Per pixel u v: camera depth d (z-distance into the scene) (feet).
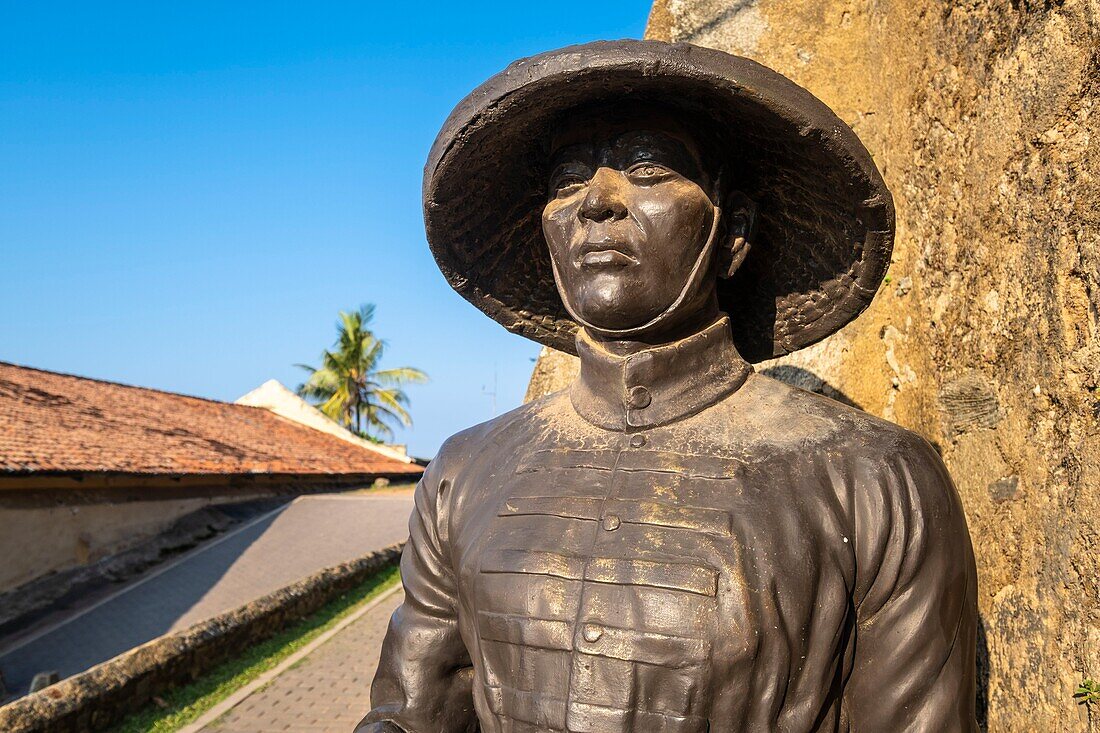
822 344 10.23
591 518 5.14
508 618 5.01
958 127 8.14
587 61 4.93
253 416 75.51
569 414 6.09
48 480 38.75
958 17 8.07
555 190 5.93
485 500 5.77
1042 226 6.53
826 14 11.55
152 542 43.27
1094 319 5.83
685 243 5.51
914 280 9.36
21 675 27.27
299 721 20.49
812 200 5.94
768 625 4.70
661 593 4.73
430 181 5.79
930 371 8.75
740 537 4.88
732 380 5.86
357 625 29.60
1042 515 6.53
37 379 55.42
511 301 7.04
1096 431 5.81
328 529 47.32
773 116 5.09
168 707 20.85
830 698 4.99
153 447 49.52
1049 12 6.46
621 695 4.64
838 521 5.08
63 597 36.29
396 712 5.93
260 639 27.02
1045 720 6.36
